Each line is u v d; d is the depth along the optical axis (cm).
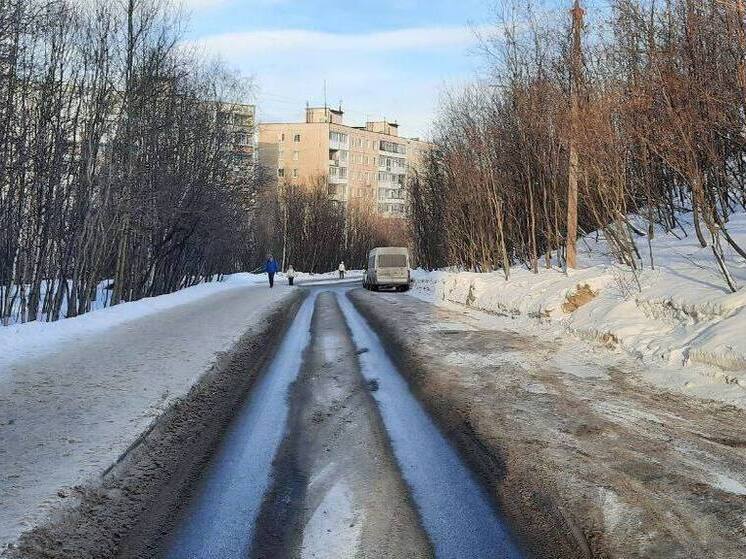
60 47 1878
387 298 2503
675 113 1068
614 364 913
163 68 2373
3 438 568
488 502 462
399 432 641
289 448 594
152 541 407
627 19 1353
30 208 1844
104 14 2045
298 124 8412
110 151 2073
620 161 1470
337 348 1199
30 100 1816
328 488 495
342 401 775
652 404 693
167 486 497
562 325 1270
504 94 2172
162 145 2495
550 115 1873
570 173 1617
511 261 2581
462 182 2581
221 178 3222
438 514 444
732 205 1645
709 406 674
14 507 419
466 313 1775
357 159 8744
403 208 6625
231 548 398
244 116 3575
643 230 1781
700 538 383
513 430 611
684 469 496
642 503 434
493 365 945
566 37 1773
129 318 1561
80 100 1970
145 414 652
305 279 5225
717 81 1082
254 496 480
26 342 1087
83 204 1984
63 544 389
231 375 920
